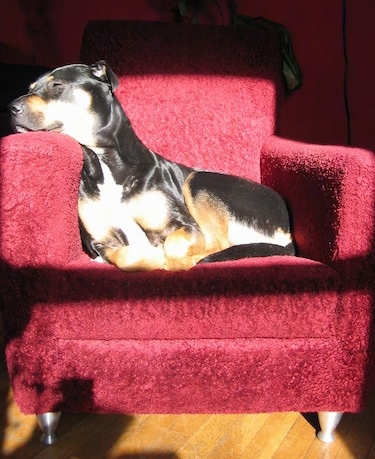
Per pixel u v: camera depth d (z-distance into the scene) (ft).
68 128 6.05
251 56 7.55
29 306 4.87
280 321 4.86
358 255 4.82
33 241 4.75
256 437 5.44
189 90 7.54
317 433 5.49
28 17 9.89
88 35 7.47
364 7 8.56
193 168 7.20
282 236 6.40
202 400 5.15
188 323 4.83
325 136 9.16
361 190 4.77
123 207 6.32
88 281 4.79
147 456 5.15
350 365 5.07
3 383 6.33
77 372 5.06
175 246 5.71
